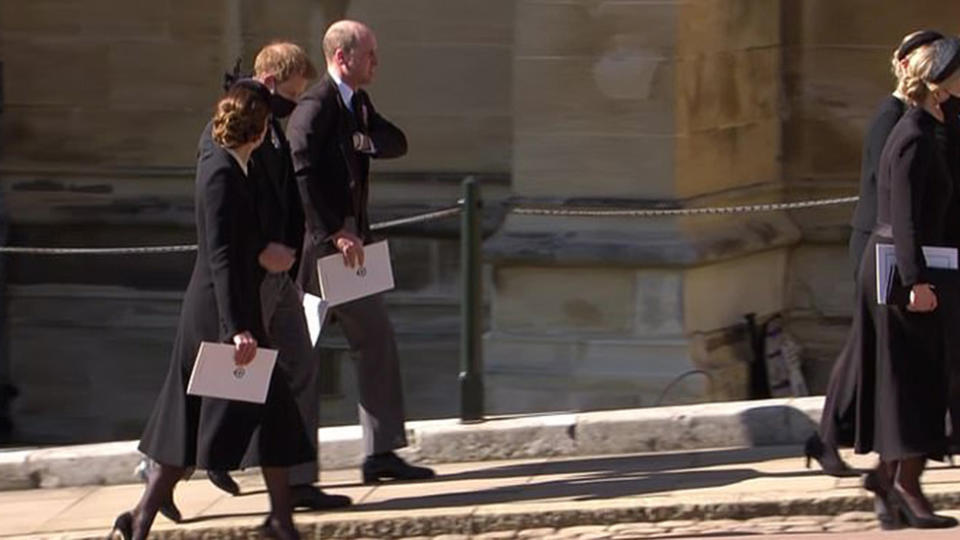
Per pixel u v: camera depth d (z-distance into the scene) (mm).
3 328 35938
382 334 23812
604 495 22703
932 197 20188
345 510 22672
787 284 34344
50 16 35688
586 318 31906
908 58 21047
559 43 31812
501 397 32125
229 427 19953
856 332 21000
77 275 35906
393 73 34531
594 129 31766
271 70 22500
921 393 20328
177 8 35312
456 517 22062
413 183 34594
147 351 35656
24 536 22625
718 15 32500
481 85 34281
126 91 35625
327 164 22672
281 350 22188
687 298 31469
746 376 32938
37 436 35906
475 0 34156
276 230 20406
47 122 35812
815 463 23656
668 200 31547
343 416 33844
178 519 22422
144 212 35500
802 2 34281
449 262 34469
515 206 32188
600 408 31625
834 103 34281
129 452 25688
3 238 35750
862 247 22125
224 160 19797
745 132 33562
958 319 20359
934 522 20703
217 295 19703
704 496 22219
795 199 34500
